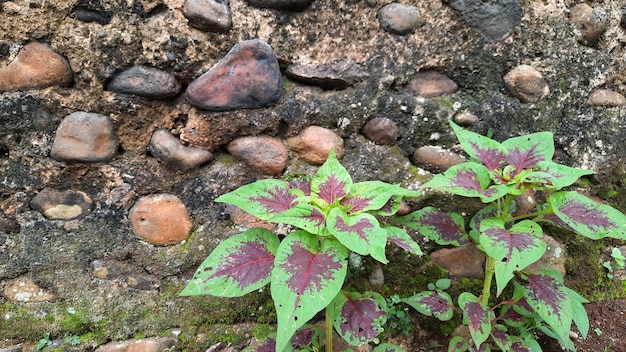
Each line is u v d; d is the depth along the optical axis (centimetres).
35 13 56
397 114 68
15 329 62
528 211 71
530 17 67
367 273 70
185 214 65
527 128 70
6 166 60
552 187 56
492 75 68
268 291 68
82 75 58
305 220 50
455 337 62
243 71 62
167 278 66
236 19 61
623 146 74
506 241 52
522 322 63
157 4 58
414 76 67
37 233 62
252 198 54
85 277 64
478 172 57
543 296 57
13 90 58
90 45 58
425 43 66
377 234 48
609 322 71
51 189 62
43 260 62
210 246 66
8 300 62
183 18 59
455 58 67
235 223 67
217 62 62
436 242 66
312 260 49
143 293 65
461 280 71
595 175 73
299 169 68
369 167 69
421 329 71
